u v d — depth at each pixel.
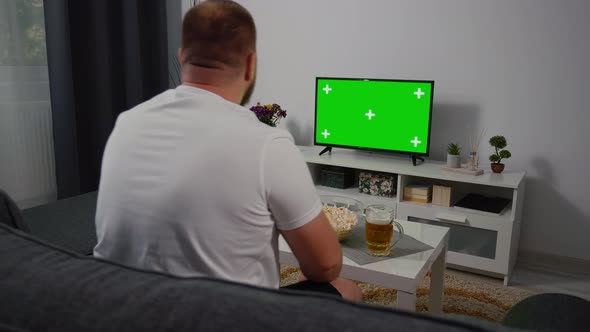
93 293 0.67
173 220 0.97
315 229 1.07
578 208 3.05
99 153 3.58
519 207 2.92
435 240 1.97
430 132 3.18
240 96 1.16
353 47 3.55
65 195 3.36
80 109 3.50
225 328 0.59
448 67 3.27
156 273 0.73
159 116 1.05
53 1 3.13
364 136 3.38
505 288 2.75
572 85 2.96
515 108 3.13
